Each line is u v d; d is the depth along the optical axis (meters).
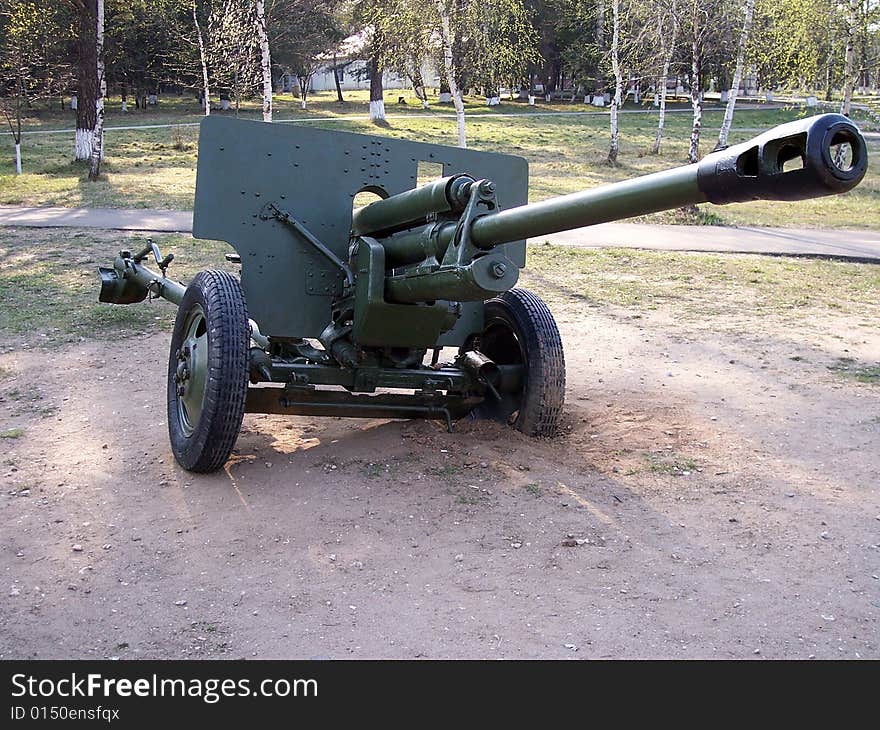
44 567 4.02
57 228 14.12
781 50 23.16
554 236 15.12
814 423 6.20
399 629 3.59
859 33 23.55
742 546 4.38
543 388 5.50
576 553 4.26
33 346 7.73
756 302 10.26
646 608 3.79
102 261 11.52
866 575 4.13
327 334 5.38
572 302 10.06
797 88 27.80
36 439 5.59
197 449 4.85
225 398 4.71
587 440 5.76
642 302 10.15
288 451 5.43
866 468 5.41
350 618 3.66
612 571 4.10
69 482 4.93
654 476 5.21
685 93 58.66
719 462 5.46
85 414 6.06
